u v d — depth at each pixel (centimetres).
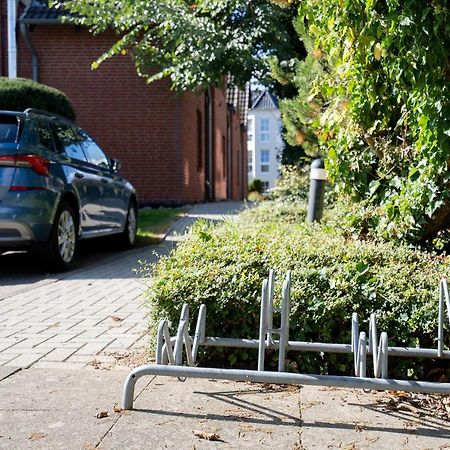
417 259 499
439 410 358
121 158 1588
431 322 401
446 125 479
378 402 369
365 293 417
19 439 314
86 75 1574
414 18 446
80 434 320
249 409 354
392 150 578
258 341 394
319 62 741
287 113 846
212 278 430
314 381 331
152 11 1188
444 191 521
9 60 1536
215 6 1164
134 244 1073
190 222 1286
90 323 544
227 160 2730
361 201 620
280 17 1188
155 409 352
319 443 311
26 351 464
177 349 360
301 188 1068
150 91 1573
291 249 480
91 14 1246
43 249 780
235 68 1230
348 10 472
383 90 538
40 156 772
